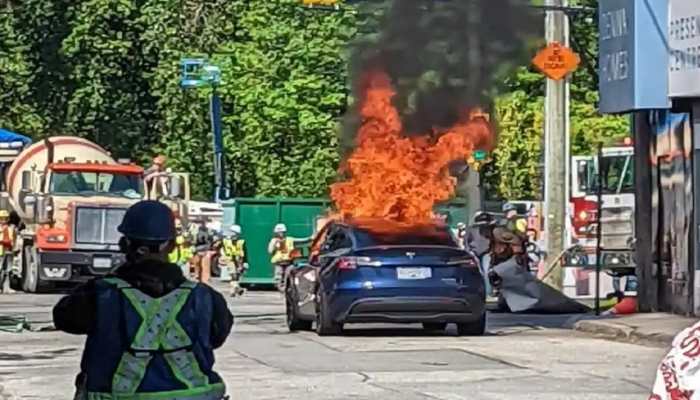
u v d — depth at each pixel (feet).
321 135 334.85
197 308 45.47
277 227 260.01
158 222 45.73
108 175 266.36
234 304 220.43
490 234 200.23
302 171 340.18
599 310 178.70
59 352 135.95
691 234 156.25
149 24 384.06
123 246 46.24
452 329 161.99
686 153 157.07
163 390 44.68
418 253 146.20
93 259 257.55
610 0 161.79
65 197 260.01
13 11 385.91
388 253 145.79
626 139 222.69
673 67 152.76
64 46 384.27
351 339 146.82
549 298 187.32
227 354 131.54
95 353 45.11
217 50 367.86
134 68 391.45
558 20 188.24
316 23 329.31
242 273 261.65
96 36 385.50
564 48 181.68
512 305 187.32
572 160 221.87
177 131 381.40
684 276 158.51
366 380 111.24
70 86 388.78
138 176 268.62
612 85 161.58
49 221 258.37
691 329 31.89
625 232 204.95
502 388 105.81
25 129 383.04
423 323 155.43
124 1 386.11
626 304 171.32
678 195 159.63
